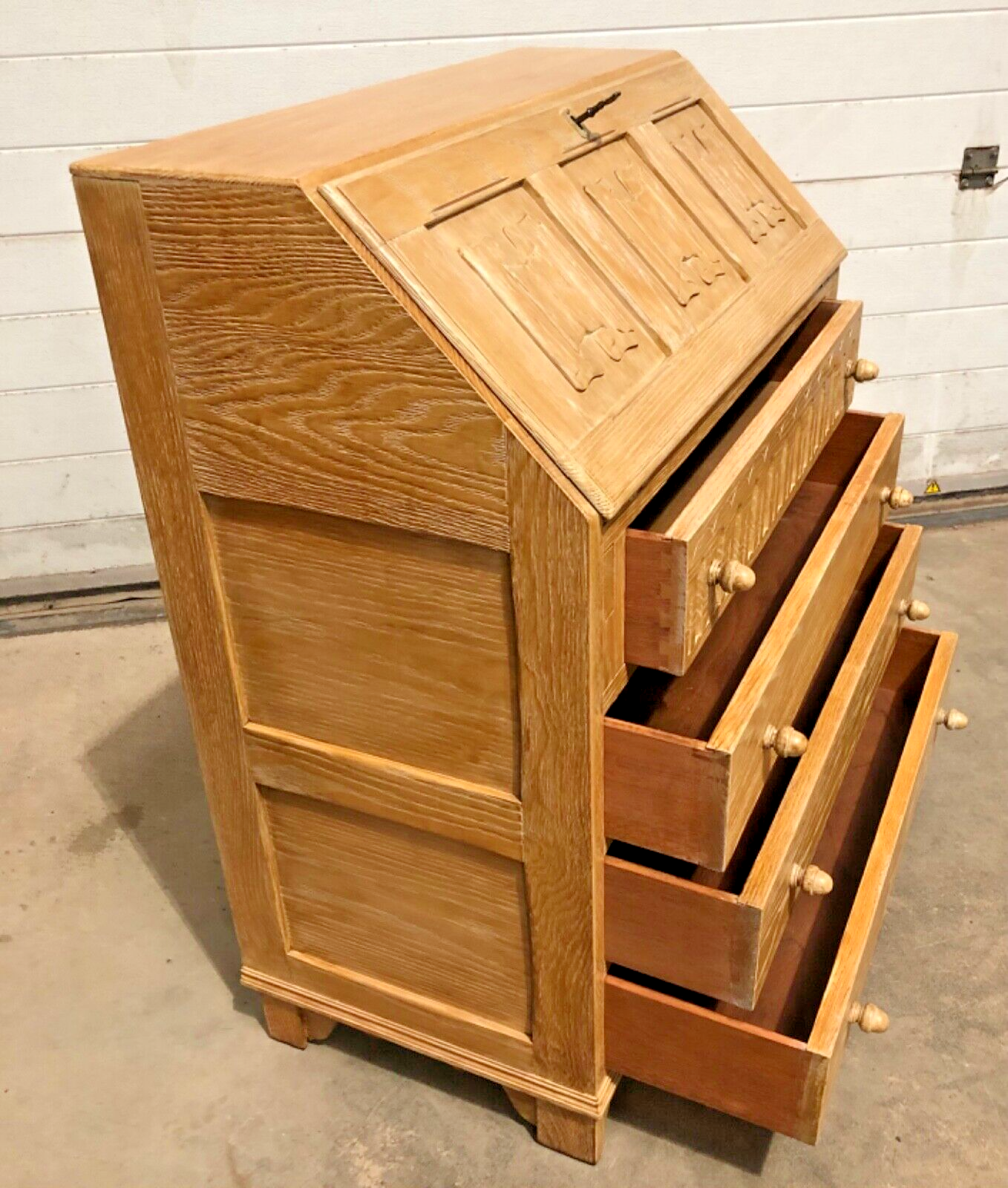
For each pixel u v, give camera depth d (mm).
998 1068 1440
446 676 1097
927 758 1643
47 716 2256
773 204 1531
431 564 1035
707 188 1398
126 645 2488
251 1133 1414
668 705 1366
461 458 947
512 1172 1352
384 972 1379
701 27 2297
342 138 1037
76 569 2666
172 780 2059
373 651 1127
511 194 1074
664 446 1034
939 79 2391
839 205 2516
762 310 1324
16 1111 1451
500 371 916
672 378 1101
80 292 2359
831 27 2314
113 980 1644
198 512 1126
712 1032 1165
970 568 2568
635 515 1029
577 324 1031
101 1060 1521
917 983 1557
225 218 932
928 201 2527
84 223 1000
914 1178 1316
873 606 1553
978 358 2732
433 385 922
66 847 1903
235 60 2199
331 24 2195
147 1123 1432
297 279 932
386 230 909
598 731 1050
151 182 947
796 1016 1330
